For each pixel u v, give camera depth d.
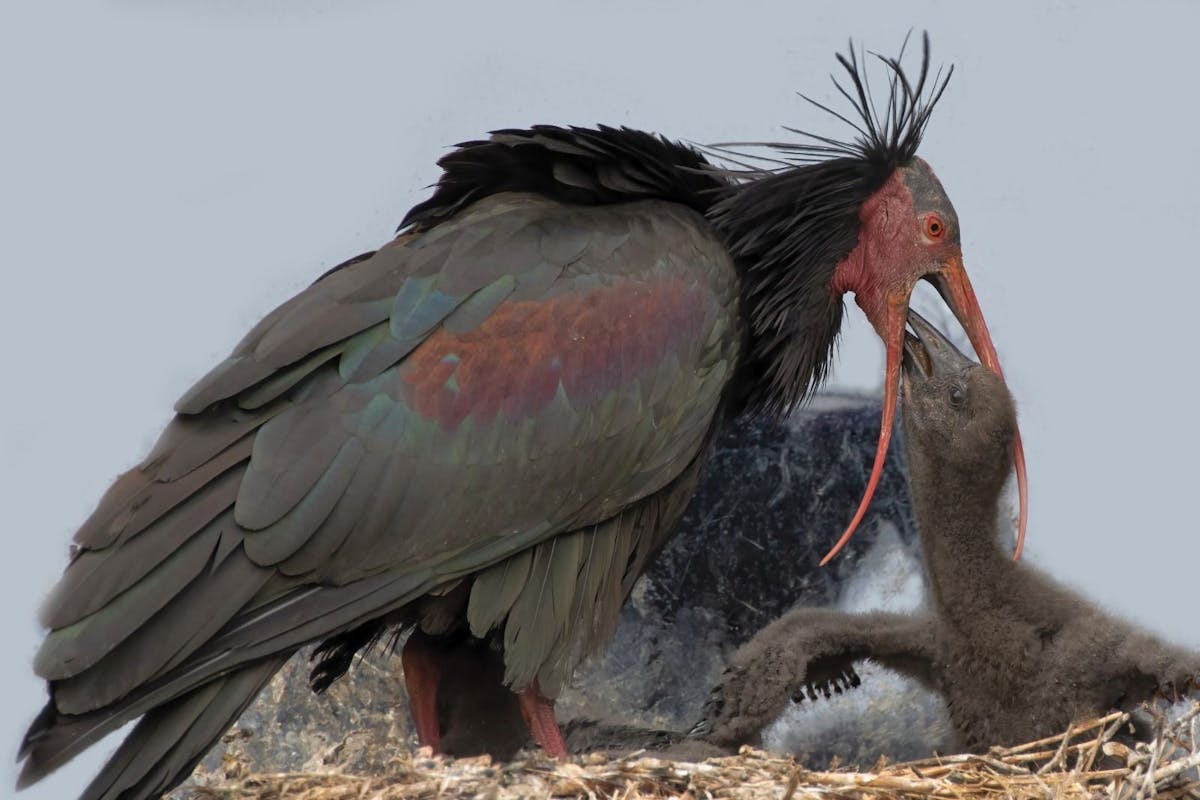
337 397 11.02
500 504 11.23
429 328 11.20
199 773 12.29
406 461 11.02
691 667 14.75
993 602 12.53
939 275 13.19
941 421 12.57
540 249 11.59
